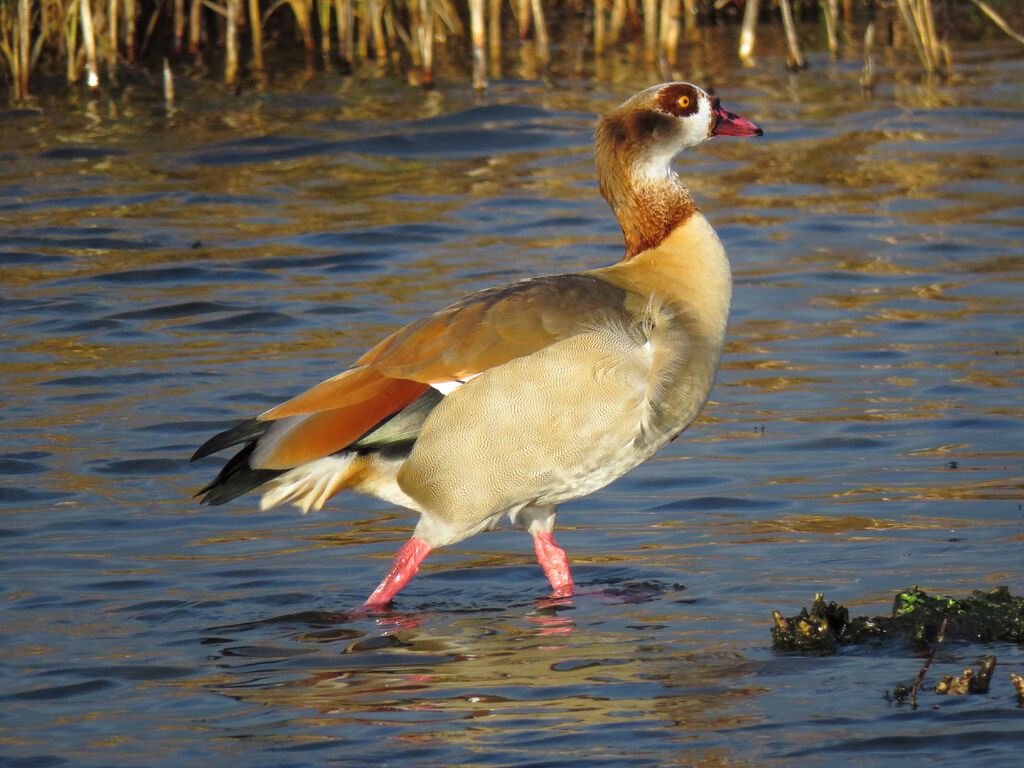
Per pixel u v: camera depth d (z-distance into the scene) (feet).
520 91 87.30
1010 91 84.64
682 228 36.11
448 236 62.39
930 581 31.55
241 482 32.58
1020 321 50.88
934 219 63.26
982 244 59.82
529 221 64.03
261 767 23.80
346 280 56.95
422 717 25.71
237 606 31.65
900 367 46.91
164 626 30.45
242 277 57.47
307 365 47.78
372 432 32.19
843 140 76.13
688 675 27.25
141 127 81.05
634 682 27.02
